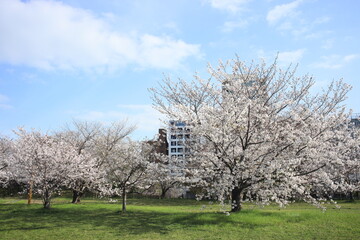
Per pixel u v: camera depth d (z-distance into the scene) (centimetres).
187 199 2855
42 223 1252
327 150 1284
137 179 1593
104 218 1381
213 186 1200
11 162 1755
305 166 1284
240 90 1341
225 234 1010
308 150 1197
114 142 2447
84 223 1249
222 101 1391
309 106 1517
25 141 1691
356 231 1023
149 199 2839
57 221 1298
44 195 1669
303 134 1175
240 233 1021
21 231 1091
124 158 1642
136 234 1033
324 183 1262
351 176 1586
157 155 1534
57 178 1619
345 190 1345
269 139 1191
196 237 976
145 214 1509
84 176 1817
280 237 962
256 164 1191
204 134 1223
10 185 2377
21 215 1463
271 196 1204
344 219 1240
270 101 1416
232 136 1247
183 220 1267
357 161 1292
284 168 1134
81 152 2303
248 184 1266
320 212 1447
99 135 2686
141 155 1614
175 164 1465
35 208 1706
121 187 1709
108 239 966
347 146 1299
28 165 1616
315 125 1285
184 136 1473
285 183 1146
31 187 1767
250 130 1260
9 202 2128
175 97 1465
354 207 1992
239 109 1223
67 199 2666
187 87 1465
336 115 1327
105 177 1870
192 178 1252
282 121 1280
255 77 1362
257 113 1221
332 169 1301
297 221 1215
